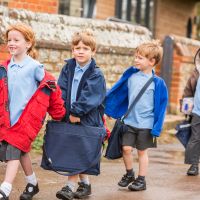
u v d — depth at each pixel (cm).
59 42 1468
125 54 1767
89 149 910
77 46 918
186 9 3183
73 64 939
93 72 921
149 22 2831
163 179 1175
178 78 2173
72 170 911
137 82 1057
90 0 2377
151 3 2834
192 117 1280
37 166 1218
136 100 1049
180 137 1294
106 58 1692
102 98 924
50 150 916
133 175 1068
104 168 1259
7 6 1487
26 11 1417
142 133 1048
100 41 1647
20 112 865
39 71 873
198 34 3609
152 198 994
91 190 1029
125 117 1055
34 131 868
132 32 1812
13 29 873
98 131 916
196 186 1125
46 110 880
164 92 1052
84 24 1598
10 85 869
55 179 1102
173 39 2161
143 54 1050
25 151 868
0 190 845
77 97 923
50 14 1491
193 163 1257
